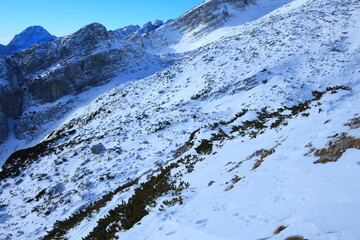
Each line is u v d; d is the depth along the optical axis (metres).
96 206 13.64
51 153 34.12
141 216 8.38
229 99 33.34
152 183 12.18
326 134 6.96
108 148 28.78
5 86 85.81
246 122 15.05
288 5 94.38
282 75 32.97
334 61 31.78
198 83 42.78
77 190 19.55
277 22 59.38
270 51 42.22
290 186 5.48
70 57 93.25
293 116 11.11
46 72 93.25
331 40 37.81
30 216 18.91
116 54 91.31
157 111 38.75
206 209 6.45
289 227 3.95
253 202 5.59
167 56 99.81
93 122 49.34
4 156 68.06
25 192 24.61
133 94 54.25
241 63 42.25
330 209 3.95
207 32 119.12
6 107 83.38
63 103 81.12
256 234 4.27
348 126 6.69
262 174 6.92
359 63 29.64
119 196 13.21
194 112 33.12
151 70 87.69
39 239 14.62
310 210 4.20
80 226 11.92
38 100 88.69
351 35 37.56
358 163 5.04
